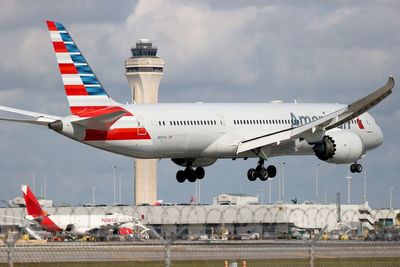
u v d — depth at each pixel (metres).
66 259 157.25
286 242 191.38
